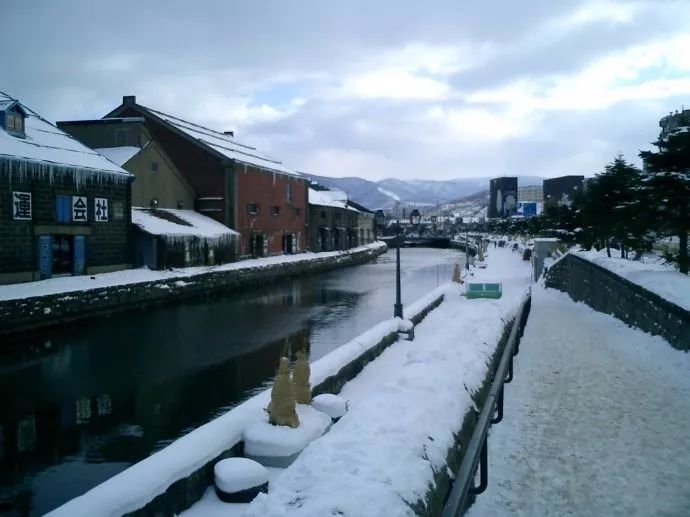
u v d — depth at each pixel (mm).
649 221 18172
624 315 17203
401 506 3633
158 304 29203
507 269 44656
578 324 17672
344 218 73188
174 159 45438
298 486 3926
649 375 10789
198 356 17719
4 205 23625
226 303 30500
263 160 55406
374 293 35656
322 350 18594
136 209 36125
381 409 5641
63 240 27188
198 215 42875
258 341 20031
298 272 49688
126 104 45844
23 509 7863
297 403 8719
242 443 7367
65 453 9984
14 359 17250
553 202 70562
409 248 114375
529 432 7824
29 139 26781
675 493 5930
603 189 26625
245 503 6223
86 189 28297
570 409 8836
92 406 12688
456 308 21484
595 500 5809
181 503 5996
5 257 23719
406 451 4492
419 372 7371
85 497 5352
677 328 12367
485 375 8516
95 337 20578
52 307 22109
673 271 16812
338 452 4438
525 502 5781
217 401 13078
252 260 45938
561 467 6637
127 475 5824
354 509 3455
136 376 15266
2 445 10398
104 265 29656
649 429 7836
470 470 4375
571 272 27797
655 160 16562
